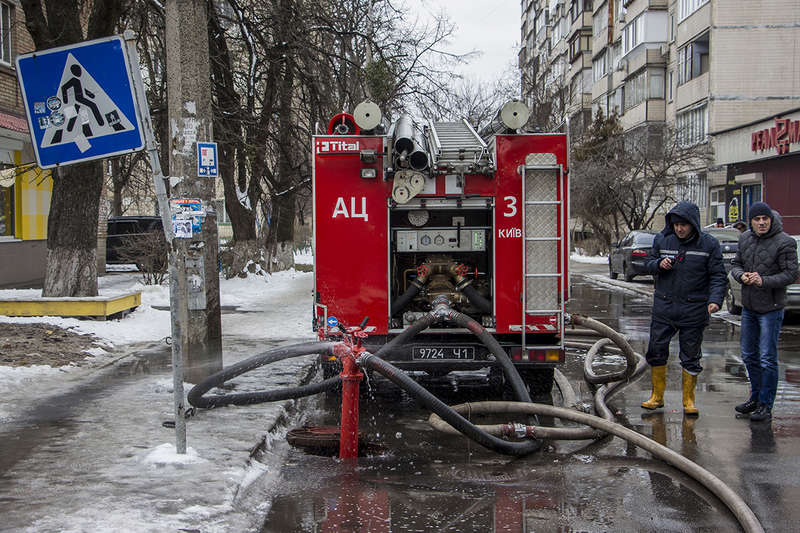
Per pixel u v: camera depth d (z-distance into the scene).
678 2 40.53
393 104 23.00
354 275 8.29
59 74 5.50
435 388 9.64
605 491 5.55
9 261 19.58
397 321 8.56
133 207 50.81
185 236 7.27
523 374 8.95
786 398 8.66
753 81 35.84
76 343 10.98
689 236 7.92
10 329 11.29
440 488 5.64
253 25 19.73
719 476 5.83
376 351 7.91
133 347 11.55
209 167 8.64
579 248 49.22
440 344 8.32
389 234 8.27
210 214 8.84
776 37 35.69
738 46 35.78
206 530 4.50
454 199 8.23
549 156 8.16
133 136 5.53
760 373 7.75
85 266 13.52
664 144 36.44
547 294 8.20
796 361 10.93
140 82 5.56
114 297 13.20
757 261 7.61
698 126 38.19
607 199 38.66
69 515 4.64
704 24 36.88
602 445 6.91
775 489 5.52
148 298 18.69
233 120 19.55
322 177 8.25
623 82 48.25
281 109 21.69
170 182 8.55
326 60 20.94
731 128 33.41
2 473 5.48
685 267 7.93
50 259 13.46
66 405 7.64
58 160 5.52
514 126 8.05
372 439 7.15
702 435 7.09
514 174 8.16
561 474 6.00
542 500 5.36
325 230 8.27
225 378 6.78
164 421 7.01
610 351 11.93
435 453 6.67
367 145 8.22
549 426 7.70
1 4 19.33
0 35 19.27
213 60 18.98
